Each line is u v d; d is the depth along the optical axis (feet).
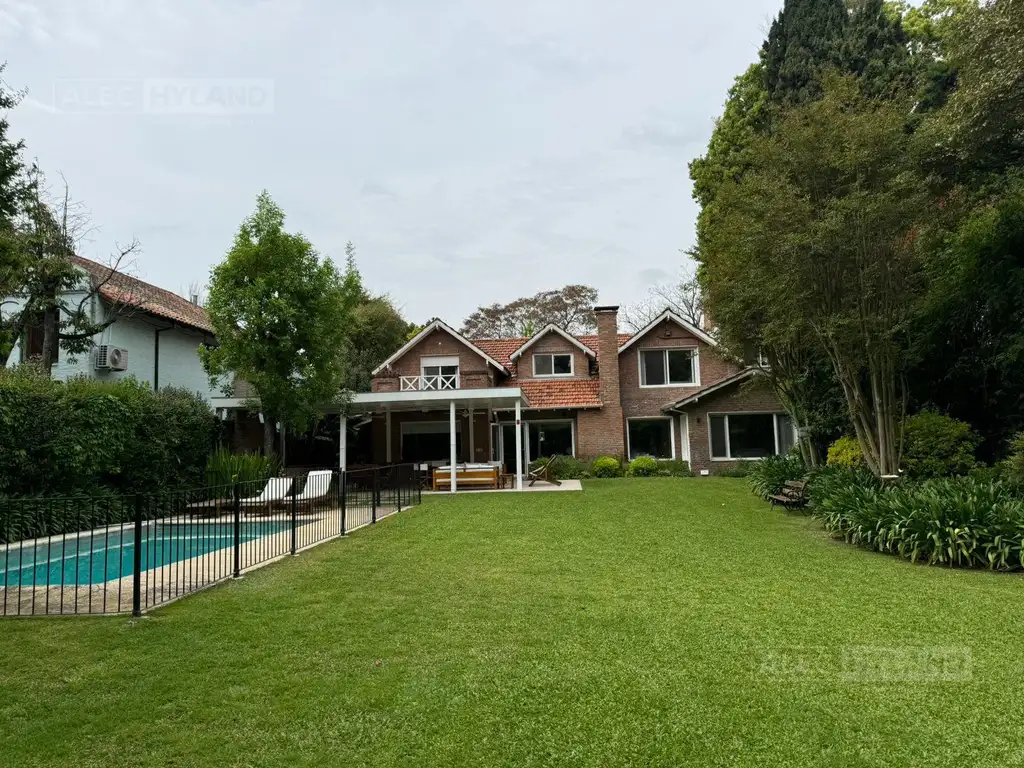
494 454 80.43
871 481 38.99
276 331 51.26
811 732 11.68
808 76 69.00
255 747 11.28
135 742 11.46
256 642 16.66
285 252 51.62
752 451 75.41
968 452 40.27
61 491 38.42
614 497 50.01
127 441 42.86
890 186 34.22
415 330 124.26
